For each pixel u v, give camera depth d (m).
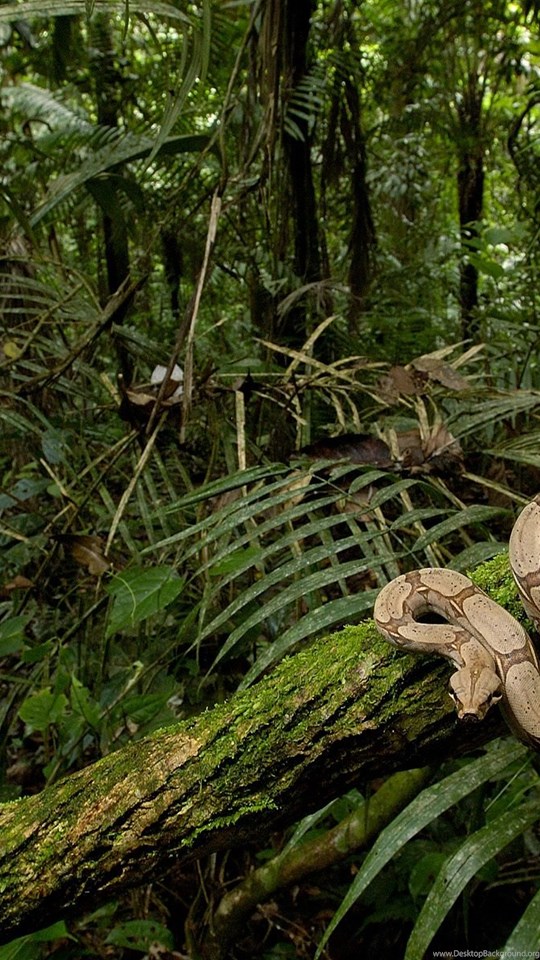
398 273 7.52
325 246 5.89
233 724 1.93
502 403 3.28
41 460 3.80
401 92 8.42
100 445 4.61
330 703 1.89
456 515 2.55
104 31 6.49
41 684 3.53
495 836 1.94
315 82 5.04
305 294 5.14
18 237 4.92
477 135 8.65
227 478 3.01
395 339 6.15
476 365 5.48
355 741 1.90
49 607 4.08
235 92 5.02
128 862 1.95
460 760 3.47
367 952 3.61
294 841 2.45
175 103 3.20
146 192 5.48
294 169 5.37
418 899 3.42
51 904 1.98
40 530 4.25
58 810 1.97
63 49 6.31
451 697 1.88
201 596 3.50
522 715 1.96
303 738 1.89
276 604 2.32
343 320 6.34
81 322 4.27
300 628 2.18
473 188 9.06
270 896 3.39
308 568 3.01
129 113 7.02
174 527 3.80
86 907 2.03
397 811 3.16
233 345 6.14
